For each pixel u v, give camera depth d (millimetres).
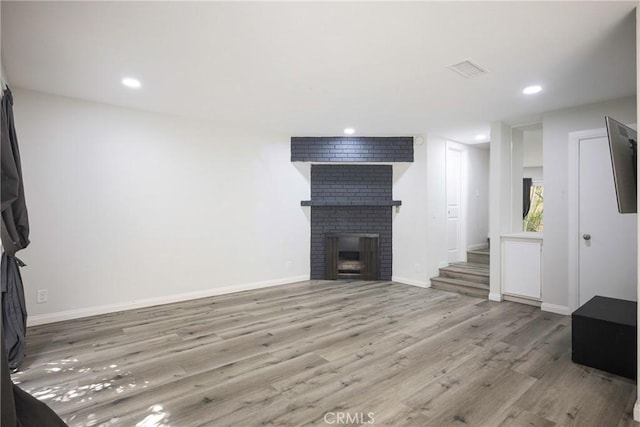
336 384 2316
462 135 5301
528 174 6391
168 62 2662
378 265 5570
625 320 2486
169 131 4238
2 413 1396
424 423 1900
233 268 4805
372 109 3900
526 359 2697
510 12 1949
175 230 4301
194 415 1969
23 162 3334
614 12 1939
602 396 2180
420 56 2525
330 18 2031
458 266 5516
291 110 3949
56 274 3521
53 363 2615
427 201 5188
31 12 1962
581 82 3021
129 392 2213
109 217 3830
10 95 2576
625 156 2209
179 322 3545
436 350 2865
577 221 3709
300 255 5516
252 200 4977
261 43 2348
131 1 1866
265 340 3076
